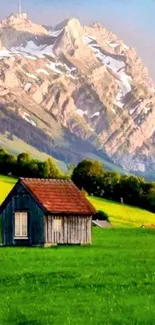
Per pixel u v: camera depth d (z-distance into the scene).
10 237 96.12
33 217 94.50
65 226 94.69
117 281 53.12
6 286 51.22
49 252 79.19
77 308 42.94
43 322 39.69
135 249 84.69
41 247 91.00
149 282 52.56
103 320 40.00
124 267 62.06
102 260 68.56
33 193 94.56
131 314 41.34
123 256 73.31
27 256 73.25
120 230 137.88
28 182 96.00
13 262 66.62
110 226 177.00
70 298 46.12
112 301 44.97
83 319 40.25
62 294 47.59
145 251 80.88
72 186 98.75
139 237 114.81
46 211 93.06
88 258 70.69
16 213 95.94
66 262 66.56
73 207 95.44
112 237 114.19
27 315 41.25
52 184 97.44
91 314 41.38
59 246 92.44
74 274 57.16
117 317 40.66
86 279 54.25
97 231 133.50
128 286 50.69
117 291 48.62
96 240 105.31
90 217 96.56
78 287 50.38
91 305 43.81
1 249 85.81
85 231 96.00
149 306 43.38
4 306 43.66
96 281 53.16
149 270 59.81
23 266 63.09
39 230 93.88
